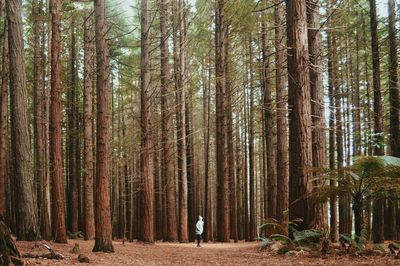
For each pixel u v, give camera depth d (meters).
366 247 10.19
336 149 26.33
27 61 28.86
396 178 9.49
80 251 12.26
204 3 25.28
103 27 12.55
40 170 23.69
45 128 21.91
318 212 11.07
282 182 17.20
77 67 31.58
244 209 38.31
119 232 36.81
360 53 26.25
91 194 22.05
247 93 33.66
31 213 13.95
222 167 23.59
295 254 10.19
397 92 16.33
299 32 11.44
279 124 17.58
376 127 16.41
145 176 20.00
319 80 14.14
